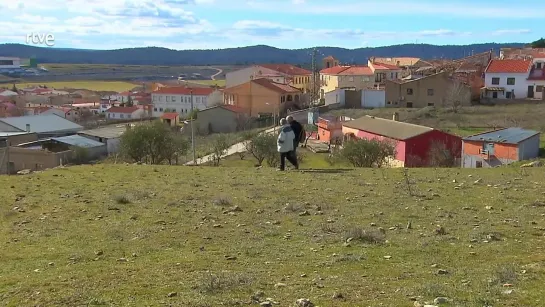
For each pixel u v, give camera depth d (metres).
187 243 10.11
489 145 45.25
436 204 13.82
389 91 92.38
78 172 20.78
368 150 37.84
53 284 7.62
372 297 6.83
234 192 15.76
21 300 7.00
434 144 48.91
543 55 100.88
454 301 6.52
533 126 60.78
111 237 10.62
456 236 10.41
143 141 38.38
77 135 76.31
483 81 93.56
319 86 125.25
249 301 6.73
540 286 7.12
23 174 21.19
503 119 67.12
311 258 8.97
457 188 16.31
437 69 114.12
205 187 16.80
